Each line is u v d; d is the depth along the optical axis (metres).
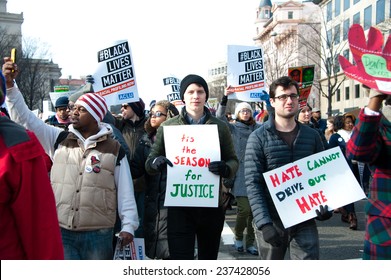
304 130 3.80
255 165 3.71
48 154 4.05
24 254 2.28
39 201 2.28
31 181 2.26
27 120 3.91
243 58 9.03
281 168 3.63
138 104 6.34
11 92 3.86
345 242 6.83
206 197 3.96
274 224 3.68
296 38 59.28
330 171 3.66
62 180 3.53
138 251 3.92
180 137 4.08
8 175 2.18
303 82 8.43
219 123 4.24
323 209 3.53
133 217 3.60
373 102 2.77
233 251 6.50
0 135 2.24
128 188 3.64
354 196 3.59
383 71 2.72
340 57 2.82
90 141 3.56
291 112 3.68
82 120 3.60
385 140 2.88
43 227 2.27
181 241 3.96
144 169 4.64
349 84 49.66
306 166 3.65
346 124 9.63
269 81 53.03
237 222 6.44
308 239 3.61
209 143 4.04
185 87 4.21
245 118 7.13
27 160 2.23
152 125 4.90
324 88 55.31
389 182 2.93
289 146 3.72
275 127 3.79
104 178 3.51
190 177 4.00
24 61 35.00
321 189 3.63
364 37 2.81
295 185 3.62
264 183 3.74
